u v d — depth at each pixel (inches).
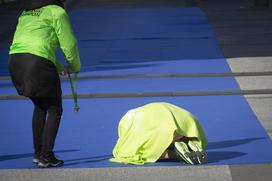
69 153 855.7
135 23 2516.0
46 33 760.3
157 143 796.6
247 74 1441.9
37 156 792.9
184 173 745.0
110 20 2637.8
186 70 1497.3
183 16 2746.1
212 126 1003.9
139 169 767.1
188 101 1190.3
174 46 1898.4
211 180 716.0
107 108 1143.0
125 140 822.5
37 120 785.6
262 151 850.1
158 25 2436.0
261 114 1082.1
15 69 767.7
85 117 1076.5
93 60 1672.0
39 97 763.4
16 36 772.6
